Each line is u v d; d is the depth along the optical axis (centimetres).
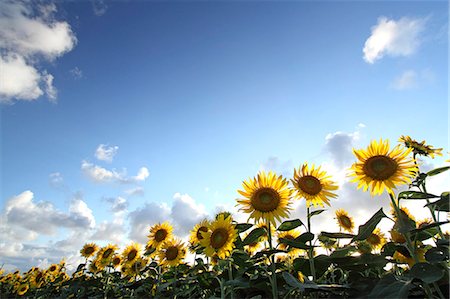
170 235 190
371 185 91
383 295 64
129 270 210
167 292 160
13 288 340
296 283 78
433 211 86
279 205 105
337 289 78
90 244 261
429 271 64
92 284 208
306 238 99
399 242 100
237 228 114
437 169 87
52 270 302
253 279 94
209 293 130
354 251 101
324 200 106
